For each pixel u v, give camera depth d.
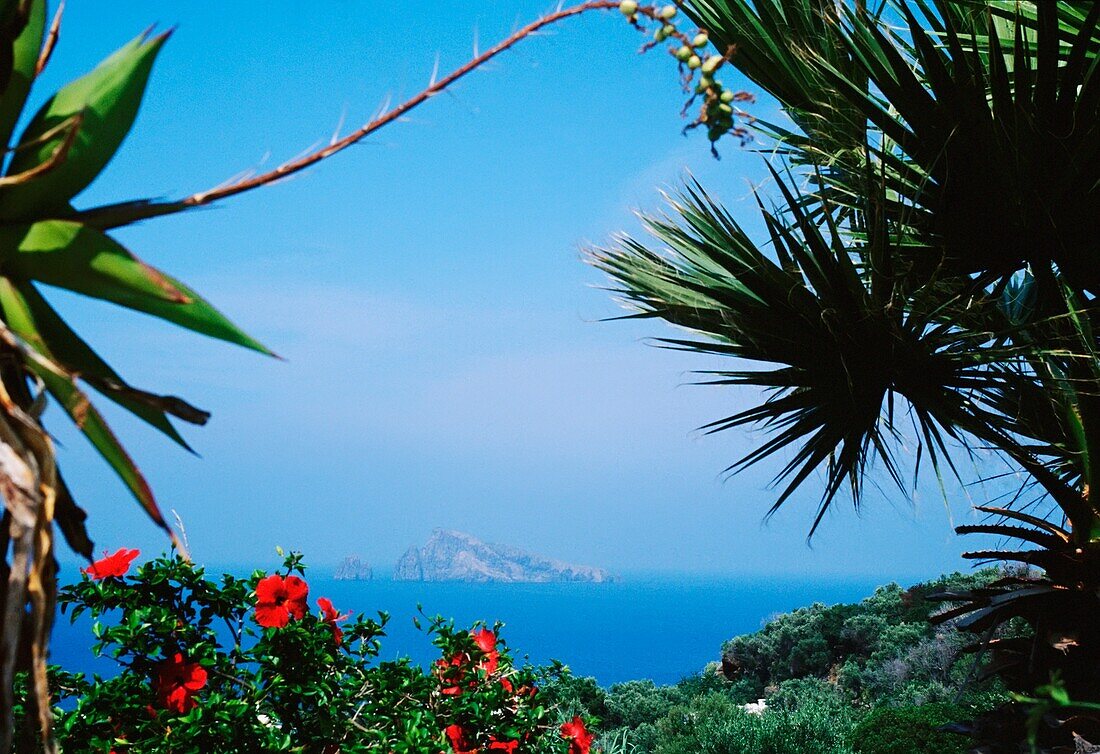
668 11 1.15
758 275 3.55
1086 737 3.01
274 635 2.59
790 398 3.81
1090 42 3.36
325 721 2.59
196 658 2.51
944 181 3.34
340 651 2.92
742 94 1.17
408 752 2.50
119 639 2.43
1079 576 3.27
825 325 3.55
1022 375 3.61
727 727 7.95
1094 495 3.45
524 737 2.98
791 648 13.39
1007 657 3.38
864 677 11.07
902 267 3.71
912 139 3.31
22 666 1.08
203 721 2.33
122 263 1.02
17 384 1.08
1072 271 3.41
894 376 3.65
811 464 3.93
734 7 3.69
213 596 2.67
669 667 82.75
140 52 1.03
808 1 3.59
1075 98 3.04
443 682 3.03
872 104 3.31
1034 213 3.27
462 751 2.87
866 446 3.90
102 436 1.08
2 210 1.03
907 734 6.37
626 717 10.15
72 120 1.01
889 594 13.34
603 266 4.05
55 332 1.10
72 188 1.06
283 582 2.71
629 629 133.00
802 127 3.94
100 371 1.12
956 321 3.82
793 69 3.71
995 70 3.06
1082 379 3.40
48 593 1.05
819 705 9.08
